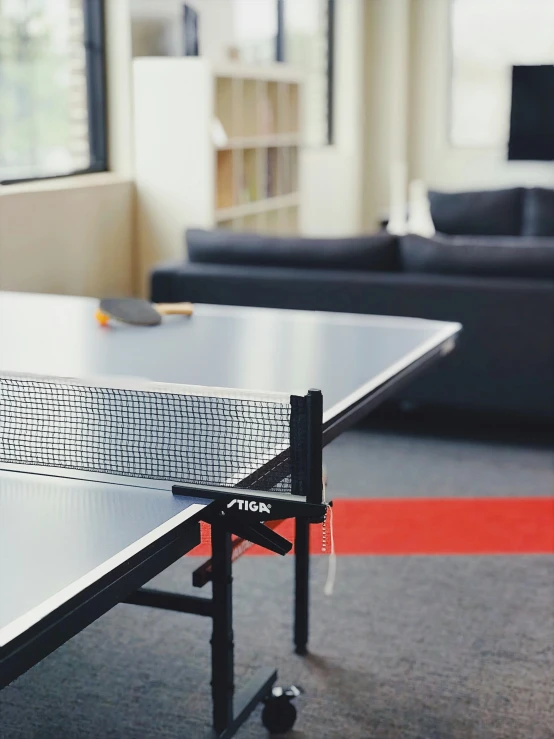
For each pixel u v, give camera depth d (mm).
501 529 3246
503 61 8898
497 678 2326
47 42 5328
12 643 1004
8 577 1143
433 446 4176
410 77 9039
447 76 8961
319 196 8531
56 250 5031
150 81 5629
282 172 7078
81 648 2455
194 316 2785
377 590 2801
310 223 8484
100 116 5703
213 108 5617
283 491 1497
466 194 6352
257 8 7492
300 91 7152
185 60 5547
